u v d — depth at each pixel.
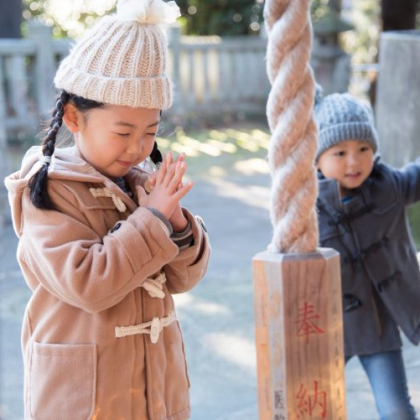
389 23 12.27
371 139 3.26
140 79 2.24
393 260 3.31
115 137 2.28
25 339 2.43
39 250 2.25
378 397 3.21
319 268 1.96
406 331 3.28
